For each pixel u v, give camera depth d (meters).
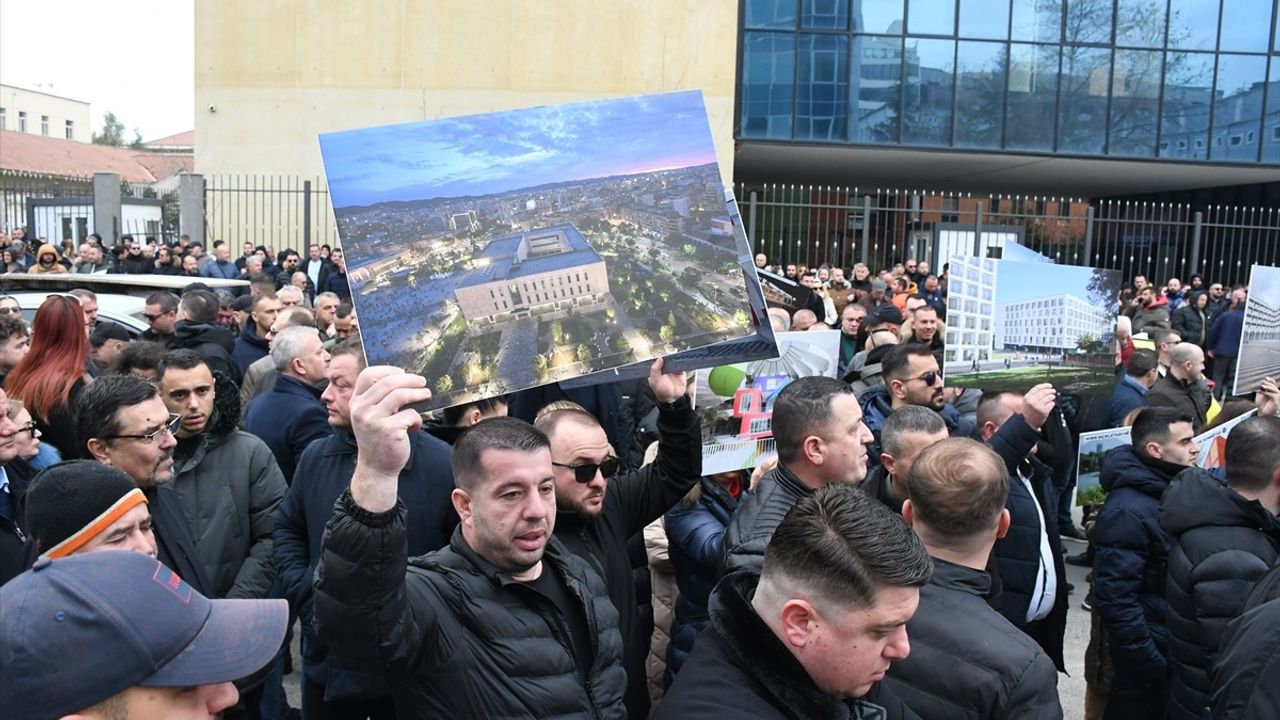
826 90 20.12
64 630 1.31
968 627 2.27
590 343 2.51
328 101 19.78
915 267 17.05
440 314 2.38
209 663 1.41
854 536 1.79
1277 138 20.86
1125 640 3.77
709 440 4.21
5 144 41.88
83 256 14.94
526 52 19.72
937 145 20.36
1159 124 20.67
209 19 19.69
